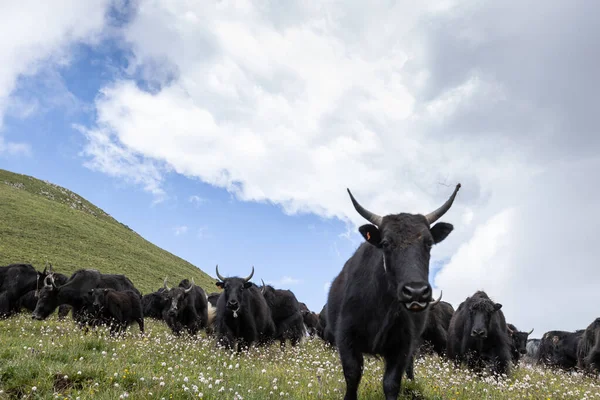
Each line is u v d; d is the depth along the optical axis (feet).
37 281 62.08
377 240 19.10
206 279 219.20
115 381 20.45
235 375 24.47
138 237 269.03
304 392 21.11
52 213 224.33
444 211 20.39
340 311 21.76
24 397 17.94
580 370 49.55
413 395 23.02
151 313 84.23
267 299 53.11
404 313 19.61
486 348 35.58
